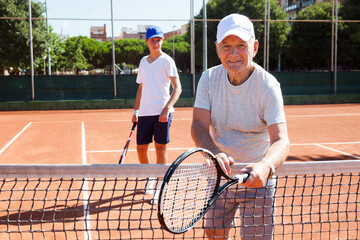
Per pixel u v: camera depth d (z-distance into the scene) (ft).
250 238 6.82
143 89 13.51
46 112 51.01
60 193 14.26
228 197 6.83
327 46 102.47
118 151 24.49
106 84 55.16
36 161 21.84
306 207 12.56
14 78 52.90
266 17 57.21
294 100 58.29
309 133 31.48
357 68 102.12
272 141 6.07
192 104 56.29
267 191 6.66
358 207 12.67
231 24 5.75
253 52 6.09
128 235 10.60
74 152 24.26
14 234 10.68
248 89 6.32
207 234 7.12
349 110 49.83
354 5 95.25
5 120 42.42
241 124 6.56
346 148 24.94
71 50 156.76
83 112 50.72
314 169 6.33
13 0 72.49
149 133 13.67
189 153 4.71
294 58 109.19
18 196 13.87
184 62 190.39
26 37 72.02
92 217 11.89
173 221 5.03
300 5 135.64
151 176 6.05
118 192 14.37
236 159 6.79
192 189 5.39
